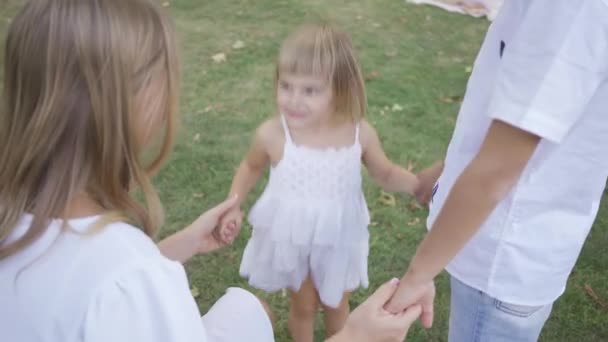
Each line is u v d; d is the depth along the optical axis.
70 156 1.04
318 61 2.02
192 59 5.01
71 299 0.99
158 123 1.14
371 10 6.04
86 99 1.02
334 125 2.15
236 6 6.05
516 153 1.20
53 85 1.01
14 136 1.05
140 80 1.05
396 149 3.94
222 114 4.27
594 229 3.36
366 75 4.80
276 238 2.22
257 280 2.36
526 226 1.53
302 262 2.29
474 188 1.25
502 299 1.62
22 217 1.04
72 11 1.01
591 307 2.90
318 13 5.91
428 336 2.77
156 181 3.62
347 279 2.34
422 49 5.30
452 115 4.33
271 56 5.07
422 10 6.07
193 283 3.00
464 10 6.08
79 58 1.00
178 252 1.79
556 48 1.13
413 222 3.38
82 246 1.02
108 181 1.07
